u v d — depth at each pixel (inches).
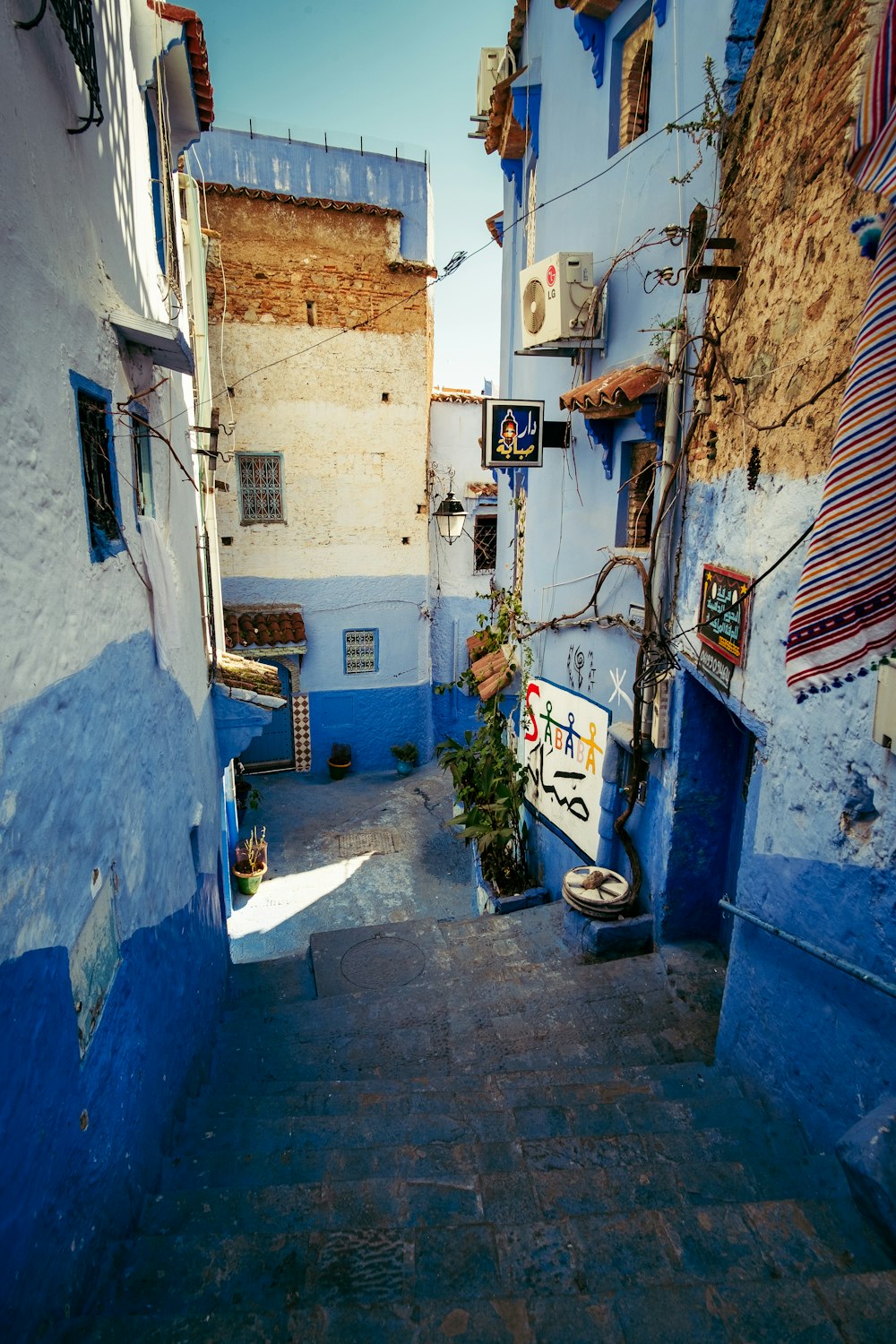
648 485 270.4
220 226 538.6
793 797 147.3
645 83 267.9
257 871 456.1
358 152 553.6
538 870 384.8
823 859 135.8
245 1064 216.8
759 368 169.8
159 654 183.5
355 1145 153.3
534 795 385.1
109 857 127.8
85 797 115.0
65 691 106.8
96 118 132.0
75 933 106.6
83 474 122.6
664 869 252.7
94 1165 107.4
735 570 182.1
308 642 621.3
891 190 97.8
